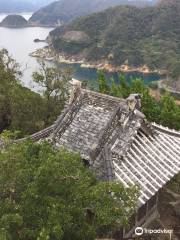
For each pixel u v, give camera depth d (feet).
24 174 38.65
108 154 60.64
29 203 37.40
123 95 117.08
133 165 60.75
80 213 38.73
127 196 40.50
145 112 111.34
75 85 72.08
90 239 39.22
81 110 69.21
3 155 39.37
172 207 72.64
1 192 38.65
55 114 116.57
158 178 59.06
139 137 65.46
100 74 126.31
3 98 116.47
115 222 41.47
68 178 40.06
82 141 64.75
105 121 65.31
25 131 105.91
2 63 142.51
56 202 37.81
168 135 69.92
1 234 33.68
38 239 33.68
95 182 45.65
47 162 39.37
